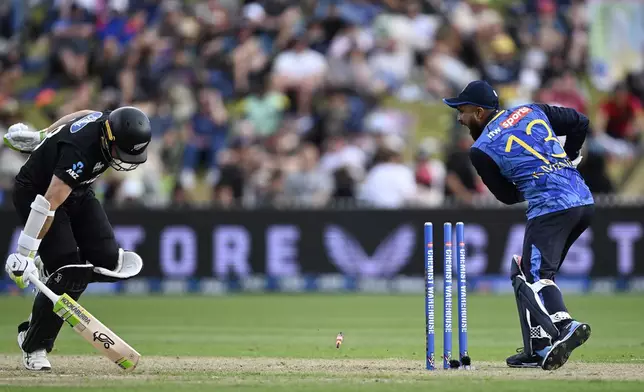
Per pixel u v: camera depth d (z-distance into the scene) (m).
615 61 78.44
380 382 22.34
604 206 59.19
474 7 77.38
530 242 24.97
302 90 71.06
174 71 71.50
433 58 74.44
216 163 69.00
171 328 41.69
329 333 39.44
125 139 23.67
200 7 76.38
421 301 55.06
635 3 78.81
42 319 24.83
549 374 24.09
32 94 75.06
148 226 60.62
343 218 60.38
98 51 75.31
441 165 68.44
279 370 25.75
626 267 59.16
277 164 65.62
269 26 75.25
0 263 60.94
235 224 60.59
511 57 74.19
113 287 61.28
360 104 70.62
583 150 65.56
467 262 59.53
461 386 21.52
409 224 60.00
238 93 73.44
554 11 77.94
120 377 23.70
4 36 80.00
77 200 24.95
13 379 23.23
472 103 25.48
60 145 24.17
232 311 49.78
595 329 40.66
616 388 21.25
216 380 22.97
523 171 25.00
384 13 76.06
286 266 60.47
